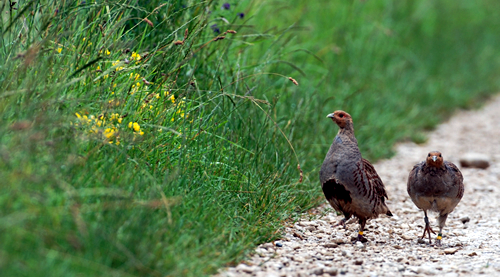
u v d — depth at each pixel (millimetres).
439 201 10195
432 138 22078
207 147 10273
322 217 11758
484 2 39750
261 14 18859
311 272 8219
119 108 9133
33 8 9812
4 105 7684
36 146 7242
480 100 29859
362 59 23359
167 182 8664
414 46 28562
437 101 26422
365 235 10805
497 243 10500
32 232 6594
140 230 7219
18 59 8539
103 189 7453
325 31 22250
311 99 15828
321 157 15000
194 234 8312
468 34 35375
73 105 8164
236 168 10664
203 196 9312
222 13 14516
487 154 19766
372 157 18094
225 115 11047
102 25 10523
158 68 10930
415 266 8922
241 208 10023
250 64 15328
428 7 30797
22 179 6832
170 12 12156
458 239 10852
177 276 7180
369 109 20781
